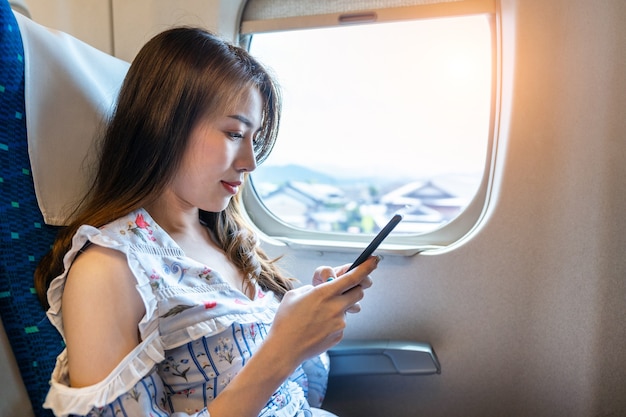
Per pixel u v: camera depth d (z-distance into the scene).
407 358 1.29
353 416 1.48
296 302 0.83
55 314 0.78
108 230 0.79
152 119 0.86
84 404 0.67
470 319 1.39
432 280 1.40
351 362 1.32
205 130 0.87
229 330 0.85
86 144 1.00
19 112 0.86
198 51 0.88
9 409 0.73
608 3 1.24
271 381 0.76
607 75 1.25
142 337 0.75
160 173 0.87
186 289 0.83
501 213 1.34
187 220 1.02
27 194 0.86
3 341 0.75
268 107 1.00
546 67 1.28
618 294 1.29
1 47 0.83
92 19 1.52
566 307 1.32
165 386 0.83
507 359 1.37
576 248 1.30
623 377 1.30
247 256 1.09
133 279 0.76
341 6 1.45
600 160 1.27
